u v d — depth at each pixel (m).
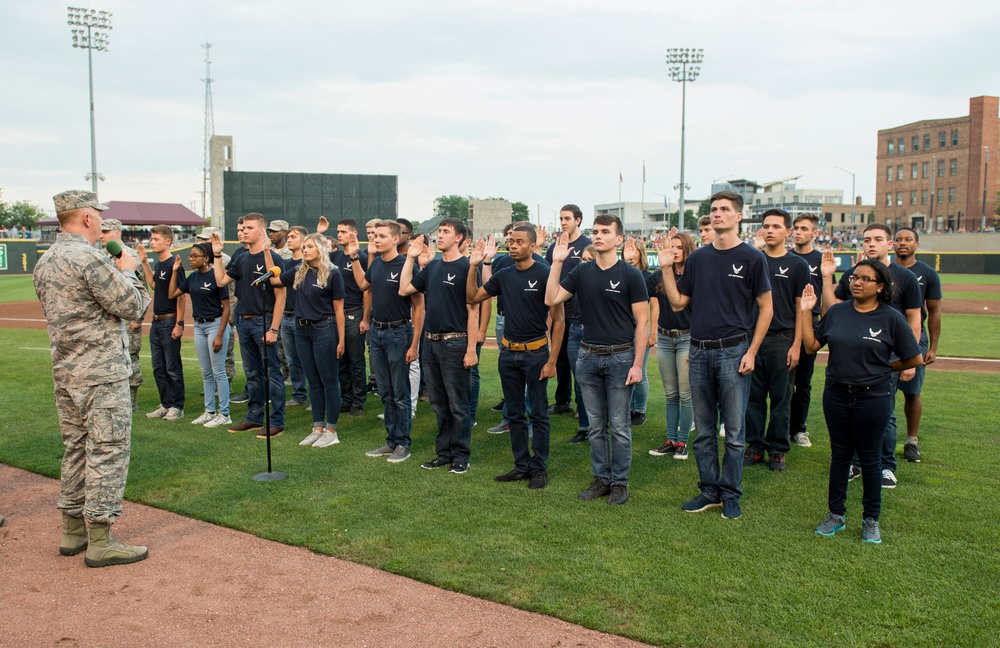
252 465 6.07
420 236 6.32
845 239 53.53
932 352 5.92
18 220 71.25
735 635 3.39
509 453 6.52
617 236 5.05
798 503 5.17
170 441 6.83
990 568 4.09
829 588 3.84
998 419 7.50
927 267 5.90
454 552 4.29
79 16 33.00
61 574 4.08
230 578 4.00
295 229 7.54
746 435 6.16
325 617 3.58
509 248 5.39
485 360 11.59
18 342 13.35
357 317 7.97
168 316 7.61
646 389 7.48
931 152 65.50
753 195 94.94
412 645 3.32
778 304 5.87
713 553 4.28
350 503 5.14
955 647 3.29
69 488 4.29
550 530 4.64
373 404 8.61
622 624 3.49
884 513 4.92
